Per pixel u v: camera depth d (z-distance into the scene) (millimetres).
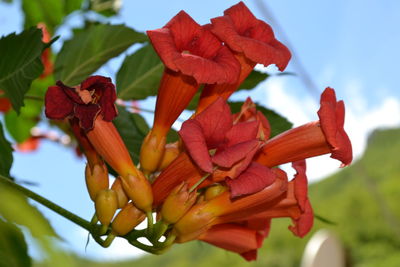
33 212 253
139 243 407
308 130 422
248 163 388
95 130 412
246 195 410
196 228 408
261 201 412
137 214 404
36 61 405
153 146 424
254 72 497
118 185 411
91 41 498
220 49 400
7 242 279
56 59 503
